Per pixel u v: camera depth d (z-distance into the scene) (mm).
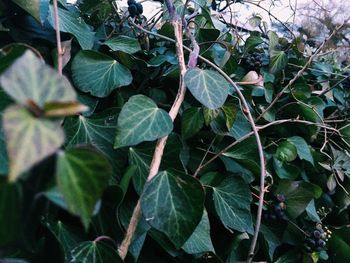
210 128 371
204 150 374
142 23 435
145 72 368
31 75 113
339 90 557
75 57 311
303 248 427
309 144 488
